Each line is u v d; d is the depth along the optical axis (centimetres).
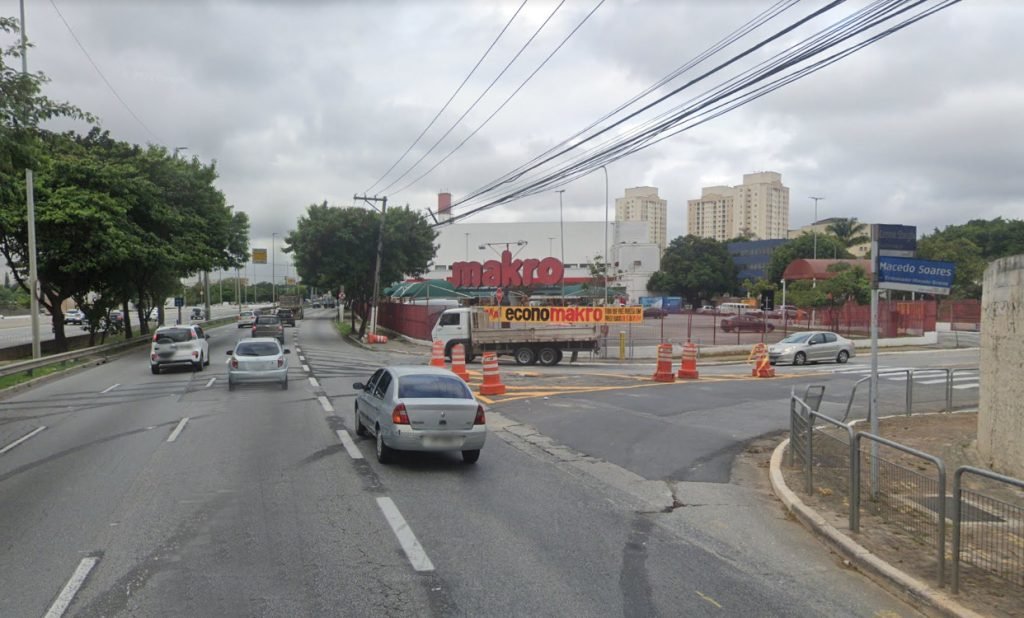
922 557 682
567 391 2130
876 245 932
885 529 765
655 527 816
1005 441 1086
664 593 612
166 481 989
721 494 985
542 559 694
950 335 4497
